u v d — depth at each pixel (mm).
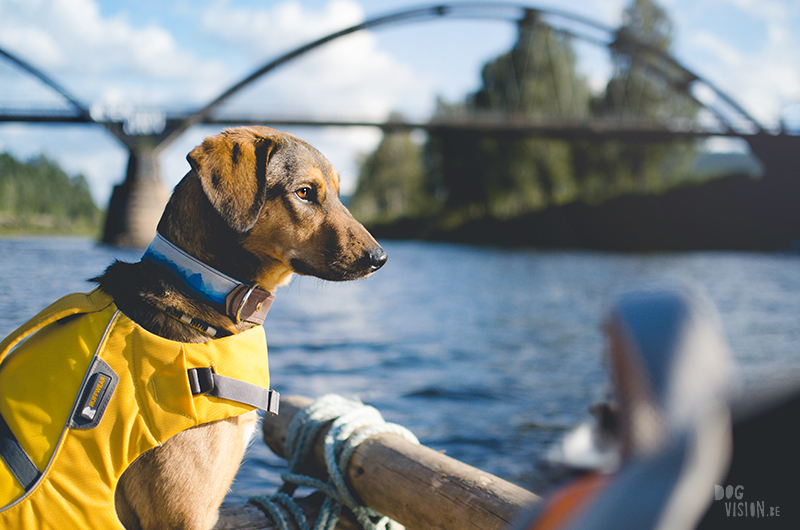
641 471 505
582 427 674
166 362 2117
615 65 68000
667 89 67375
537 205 62562
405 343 11805
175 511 2160
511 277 29078
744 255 45094
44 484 1994
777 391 536
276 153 2615
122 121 49438
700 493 469
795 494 494
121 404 2068
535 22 54500
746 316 16516
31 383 2082
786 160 51719
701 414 497
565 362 10219
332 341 11758
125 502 2160
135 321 2176
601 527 494
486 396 7719
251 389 2240
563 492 651
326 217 2697
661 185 60094
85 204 74062
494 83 65500
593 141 56156
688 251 51094
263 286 2557
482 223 65125
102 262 26188
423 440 5867
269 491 4297
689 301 560
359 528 2941
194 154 2396
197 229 2367
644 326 548
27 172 69938
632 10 67188
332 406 3176
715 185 54125
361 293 22328
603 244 55062
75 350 2102
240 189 2385
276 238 2562
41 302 12227
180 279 2275
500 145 62438
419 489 2529
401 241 75625
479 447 5652
